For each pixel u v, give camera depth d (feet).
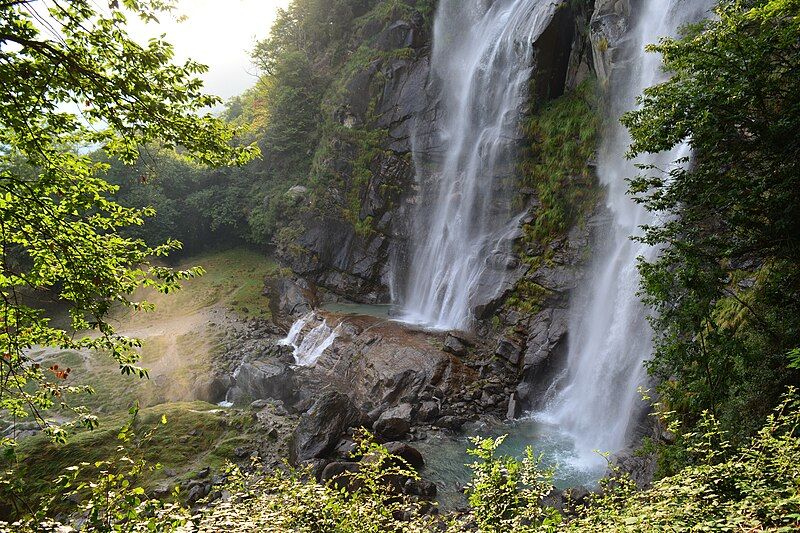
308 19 155.84
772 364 29.84
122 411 69.21
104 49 20.66
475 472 20.51
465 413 62.13
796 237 28.30
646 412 46.52
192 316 111.86
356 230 121.29
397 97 123.24
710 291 30.17
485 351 75.36
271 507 19.44
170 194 152.35
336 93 135.64
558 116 87.15
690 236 32.35
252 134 165.27
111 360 86.43
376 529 19.22
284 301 114.73
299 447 49.93
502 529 18.72
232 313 112.27
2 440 16.19
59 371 25.38
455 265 97.91
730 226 30.96
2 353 23.82
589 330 66.85
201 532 17.01
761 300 33.53
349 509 19.66
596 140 78.59
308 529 18.26
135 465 15.79
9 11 18.85
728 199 28.60
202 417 54.95
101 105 20.97
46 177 21.81
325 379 76.95
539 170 88.02
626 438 47.80
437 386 67.26
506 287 80.12
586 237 75.61
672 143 28.96
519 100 92.32
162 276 25.77
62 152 24.52
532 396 65.92
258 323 106.52
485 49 105.40
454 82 114.21
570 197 80.69
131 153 24.81
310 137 142.41
